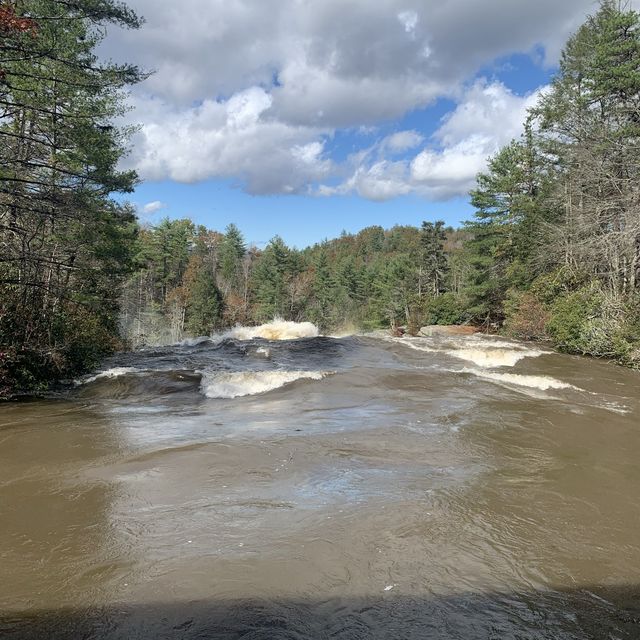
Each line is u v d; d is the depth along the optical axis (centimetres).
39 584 331
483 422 796
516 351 1619
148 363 1387
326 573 346
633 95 2383
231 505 462
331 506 462
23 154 1524
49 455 618
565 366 1430
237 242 8662
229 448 637
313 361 1410
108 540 393
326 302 7475
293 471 556
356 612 302
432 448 655
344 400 959
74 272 1814
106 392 1059
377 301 6328
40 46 1330
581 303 1844
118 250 2062
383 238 14425
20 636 275
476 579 346
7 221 1427
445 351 1591
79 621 290
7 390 1015
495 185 3397
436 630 287
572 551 393
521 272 2811
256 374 1114
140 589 324
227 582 332
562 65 2770
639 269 2034
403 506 466
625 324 1573
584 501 495
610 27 2322
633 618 307
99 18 1244
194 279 6812
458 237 12319
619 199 1934
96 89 1454
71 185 1398
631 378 1267
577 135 2438
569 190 2439
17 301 1116
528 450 659
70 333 1220
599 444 694
